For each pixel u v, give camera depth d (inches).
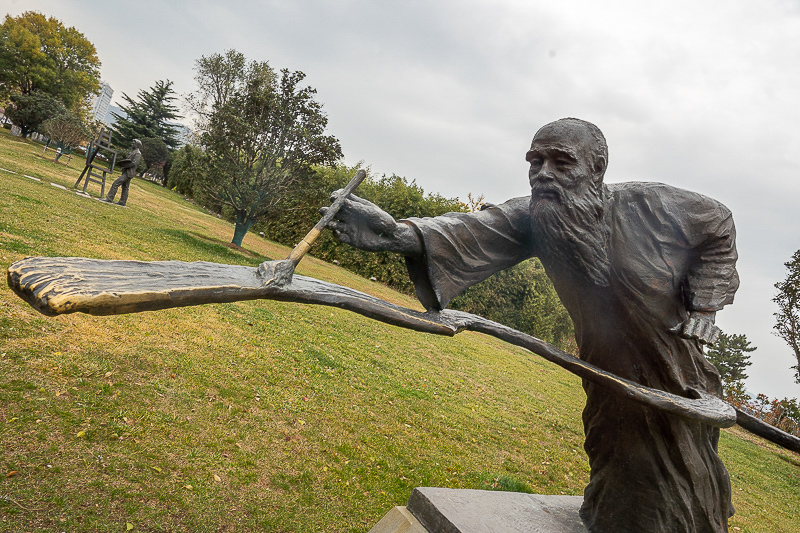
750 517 293.6
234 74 1146.7
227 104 550.3
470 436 272.5
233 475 158.4
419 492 93.7
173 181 1720.0
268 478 164.4
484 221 87.3
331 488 171.5
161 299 52.4
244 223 599.8
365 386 288.8
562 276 84.9
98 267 52.5
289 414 215.2
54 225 371.9
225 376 227.8
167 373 208.5
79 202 538.3
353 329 429.7
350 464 192.4
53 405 157.6
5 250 269.4
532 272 828.0
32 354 183.3
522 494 110.0
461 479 211.0
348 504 165.0
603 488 96.5
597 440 98.6
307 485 168.6
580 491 245.0
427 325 75.3
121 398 176.4
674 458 89.1
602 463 97.8
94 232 401.4
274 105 529.7
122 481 136.2
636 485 91.4
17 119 1521.9
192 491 143.1
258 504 148.9
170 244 472.4
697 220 81.3
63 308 45.6
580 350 99.1
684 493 89.1
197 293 55.1
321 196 573.0
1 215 339.9
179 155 1694.1
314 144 538.3
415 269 84.0
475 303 796.0
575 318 94.6
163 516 129.2
